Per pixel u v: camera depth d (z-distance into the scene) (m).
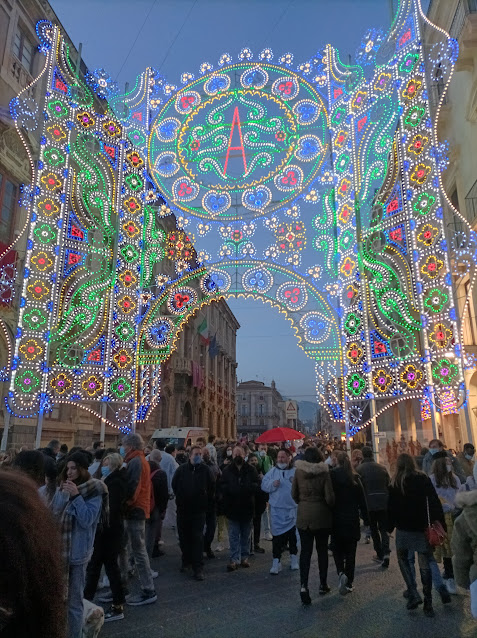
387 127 15.46
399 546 5.78
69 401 15.19
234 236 16.31
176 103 17.38
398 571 7.59
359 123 16.06
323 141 16.20
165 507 8.12
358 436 22.72
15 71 16.58
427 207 14.34
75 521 4.27
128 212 17.34
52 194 15.77
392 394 14.41
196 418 33.72
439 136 18.86
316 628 5.21
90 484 4.48
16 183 16.38
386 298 14.76
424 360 13.91
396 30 15.88
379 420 28.27
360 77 16.22
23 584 1.05
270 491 7.77
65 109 16.52
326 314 15.55
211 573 7.66
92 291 16.14
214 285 16.45
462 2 15.56
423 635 4.98
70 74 17.22
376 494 8.09
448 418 17.47
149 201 17.83
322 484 6.29
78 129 16.66
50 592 1.12
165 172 17.02
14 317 15.41
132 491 6.14
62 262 15.53
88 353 15.88
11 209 16.09
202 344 36.25
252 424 100.31
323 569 6.41
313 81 16.64
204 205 16.55
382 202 15.89
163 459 10.30
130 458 6.54
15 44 16.88
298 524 6.22
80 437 18.02
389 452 14.18
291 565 7.79
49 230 15.49
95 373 15.88
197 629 5.27
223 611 5.83
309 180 16.06
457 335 13.50
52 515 1.23
